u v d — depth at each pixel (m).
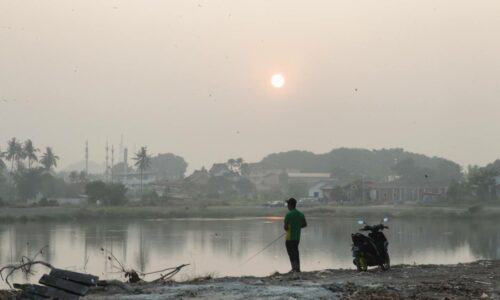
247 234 65.50
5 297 11.34
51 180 164.50
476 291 11.86
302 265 36.69
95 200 124.25
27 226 80.44
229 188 196.12
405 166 187.62
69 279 11.67
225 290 12.05
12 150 176.50
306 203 139.75
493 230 70.81
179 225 82.38
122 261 40.34
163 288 12.52
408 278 14.08
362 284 12.94
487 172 127.81
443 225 80.81
